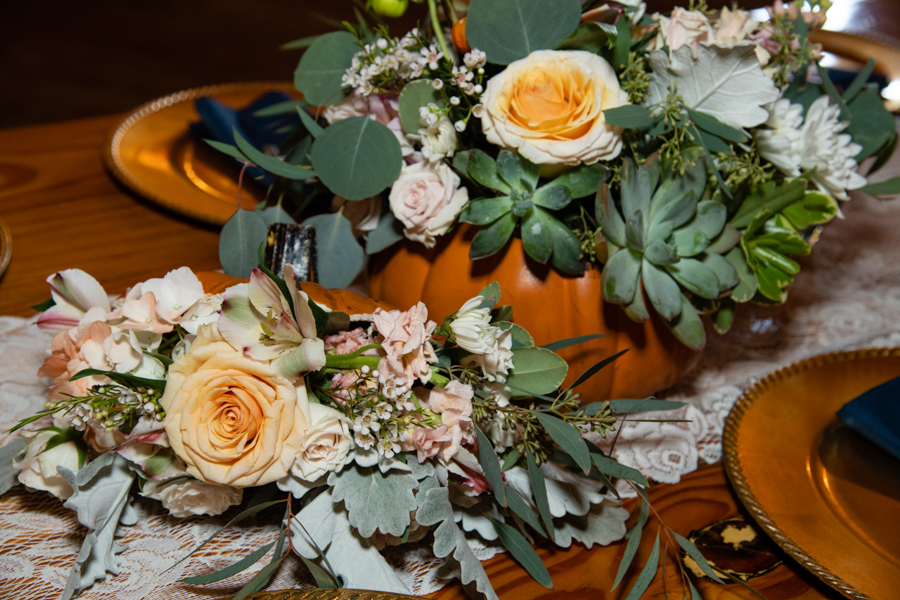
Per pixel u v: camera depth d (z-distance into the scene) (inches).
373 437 26.5
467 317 26.6
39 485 28.2
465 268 30.9
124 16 145.0
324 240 32.6
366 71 30.8
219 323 26.0
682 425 33.5
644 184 29.2
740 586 28.4
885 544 28.7
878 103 34.8
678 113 30.0
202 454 25.8
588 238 29.9
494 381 27.9
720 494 31.2
